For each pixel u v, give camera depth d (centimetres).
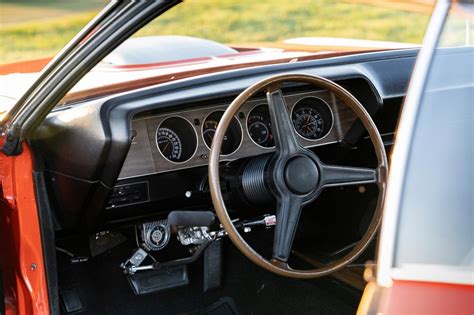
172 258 324
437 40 136
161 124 276
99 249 313
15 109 225
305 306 323
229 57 321
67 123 249
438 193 132
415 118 133
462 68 138
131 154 271
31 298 248
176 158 281
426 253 130
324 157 307
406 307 128
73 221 272
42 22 992
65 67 205
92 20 191
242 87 267
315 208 326
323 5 1077
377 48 338
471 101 137
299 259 332
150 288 314
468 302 125
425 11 172
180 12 1074
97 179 252
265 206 268
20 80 312
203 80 264
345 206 325
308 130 296
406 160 132
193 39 355
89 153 245
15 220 246
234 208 276
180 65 304
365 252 312
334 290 316
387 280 131
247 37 936
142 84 276
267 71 277
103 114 244
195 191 284
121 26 191
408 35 823
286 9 1088
